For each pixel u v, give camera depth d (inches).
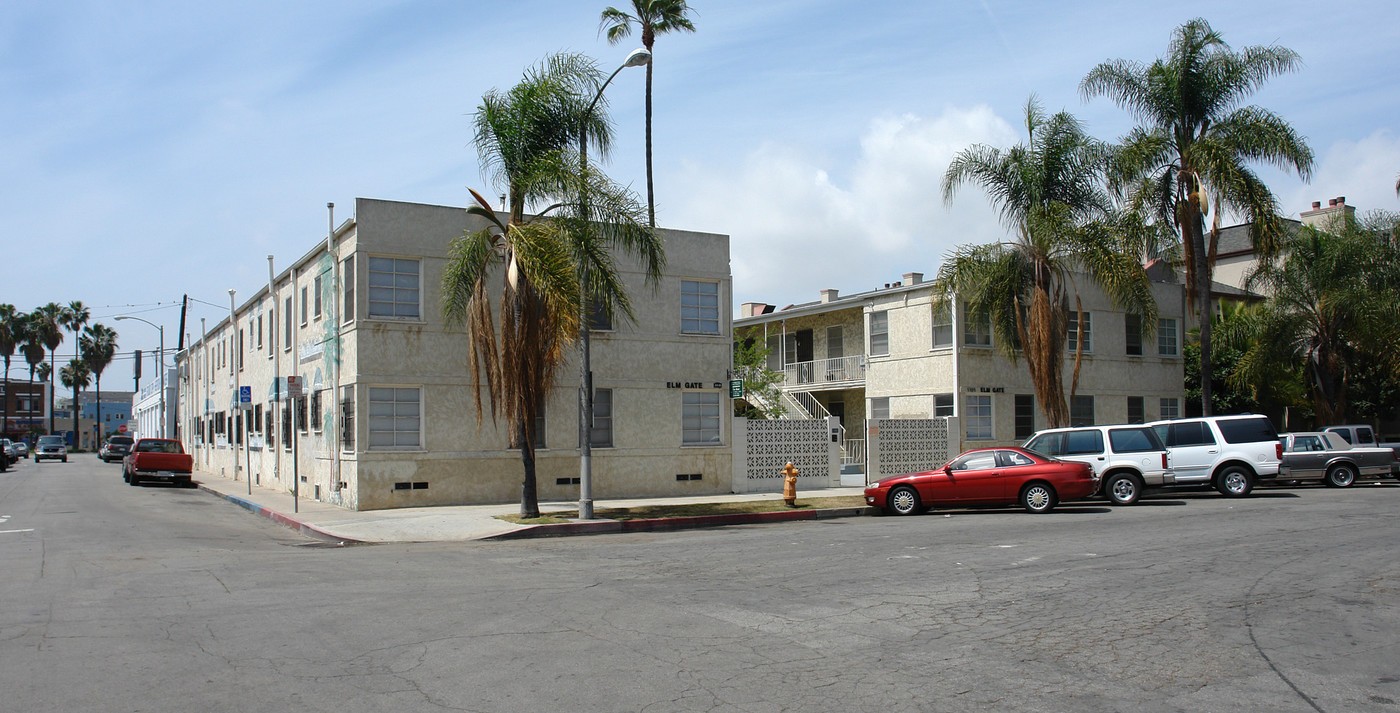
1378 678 254.7
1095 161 1001.5
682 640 298.2
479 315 677.3
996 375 1166.3
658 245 720.3
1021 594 376.2
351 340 796.0
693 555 511.2
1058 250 973.8
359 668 261.6
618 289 713.0
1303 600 357.7
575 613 341.4
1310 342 1268.5
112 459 2294.5
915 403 1198.9
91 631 306.7
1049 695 239.0
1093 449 835.4
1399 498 810.2
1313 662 271.3
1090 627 316.5
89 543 557.9
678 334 922.1
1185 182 1027.9
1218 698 237.0
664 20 1338.6
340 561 492.4
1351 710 227.8
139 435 3125.0
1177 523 625.3
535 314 666.8
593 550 544.7
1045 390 959.6
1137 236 1002.1
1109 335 1262.3
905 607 352.2
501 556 517.7
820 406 1371.8
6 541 566.3
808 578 422.3
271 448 1110.4
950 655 279.6
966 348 1145.4
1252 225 1005.2
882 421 1008.2
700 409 937.5
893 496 776.9
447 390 815.7
